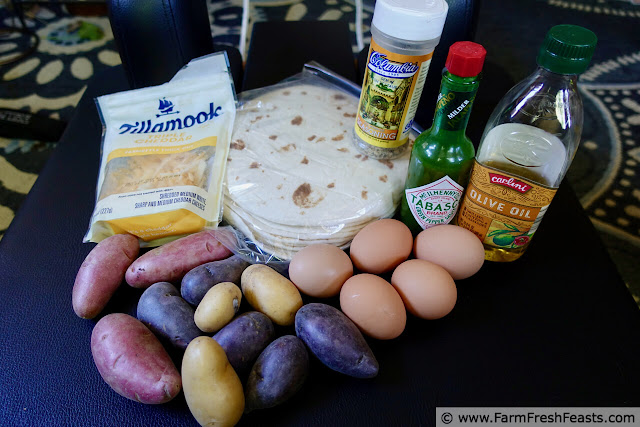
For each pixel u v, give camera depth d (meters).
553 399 0.51
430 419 0.49
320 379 0.52
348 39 1.06
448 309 0.53
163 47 0.77
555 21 1.81
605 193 1.20
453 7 0.76
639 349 0.55
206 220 0.63
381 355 0.54
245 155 0.69
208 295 0.51
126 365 0.47
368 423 0.49
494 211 0.56
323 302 0.58
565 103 0.54
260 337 0.50
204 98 0.73
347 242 0.63
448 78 0.49
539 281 0.62
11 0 1.70
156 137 0.71
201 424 0.45
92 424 0.48
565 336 0.56
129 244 0.60
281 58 0.99
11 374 0.52
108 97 0.72
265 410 0.49
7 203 1.16
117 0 0.73
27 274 0.61
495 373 0.53
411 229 0.64
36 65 1.57
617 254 1.07
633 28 1.77
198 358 0.44
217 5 1.84
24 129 1.30
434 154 0.55
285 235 0.62
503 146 0.55
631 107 1.43
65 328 0.56
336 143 0.70
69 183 0.73
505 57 1.62
